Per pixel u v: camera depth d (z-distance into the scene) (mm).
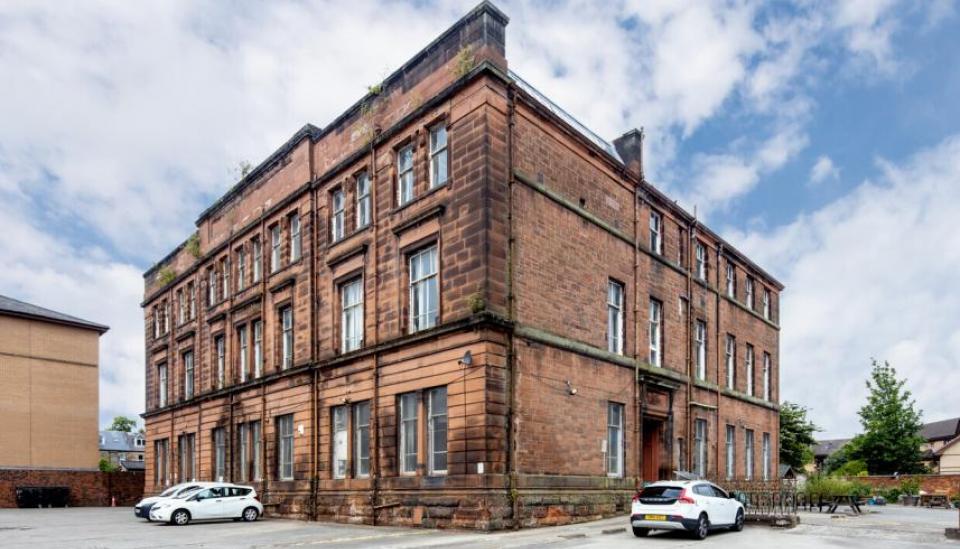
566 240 23875
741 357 36781
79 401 49344
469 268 20938
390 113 25312
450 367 20969
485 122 21109
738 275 37812
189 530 22734
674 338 29906
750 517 22031
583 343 23953
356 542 17641
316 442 26984
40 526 25641
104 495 47219
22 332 47094
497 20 22000
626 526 20656
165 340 43281
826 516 24812
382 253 24672
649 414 27344
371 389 24172
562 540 17484
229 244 35938
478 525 19234
